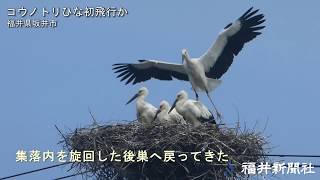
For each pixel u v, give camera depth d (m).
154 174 16.09
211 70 19.67
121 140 16.03
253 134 16.42
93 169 15.97
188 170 15.96
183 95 18.59
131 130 16.23
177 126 16.27
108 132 16.23
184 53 19.47
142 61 20.14
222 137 16.16
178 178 16.06
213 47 19.52
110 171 15.96
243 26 19.27
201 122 18.22
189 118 18.27
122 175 16.06
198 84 19.58
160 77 20.27
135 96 19.27
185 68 19.58
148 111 18.66
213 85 19.53
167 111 18.45
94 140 16.16
